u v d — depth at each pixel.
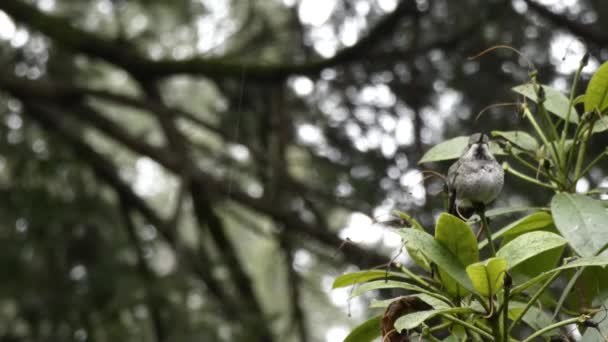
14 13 8.91
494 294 2.39
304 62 8.12
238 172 9.19
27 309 8.90
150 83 9.07
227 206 9.24
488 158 2.62
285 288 10.38
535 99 2.87
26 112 9.30
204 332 8.68
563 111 2.89
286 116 8.74
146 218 9.66
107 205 9.58
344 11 8.46
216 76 8.66
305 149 8.55
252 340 8.60
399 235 2.47
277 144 8.67
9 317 9.02
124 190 9.67
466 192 2.58
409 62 7.75
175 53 9.80
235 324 8.83
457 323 2.45
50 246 9.19
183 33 9.79
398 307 2.55
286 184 8.56
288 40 8.86
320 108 8.43
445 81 7.98
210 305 8.96
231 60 8.70
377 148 7.82
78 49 8.94
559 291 5.53
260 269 10.63
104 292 8.95
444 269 2.43
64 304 8.94
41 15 9.02
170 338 8.63
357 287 2.58
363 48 7.68
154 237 9.87
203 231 9.24
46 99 8.97
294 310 8.85
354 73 8.16
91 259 9.23
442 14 8.28
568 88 7.33
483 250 3.62
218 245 9.26
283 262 8.99
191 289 8.80
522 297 2.74
